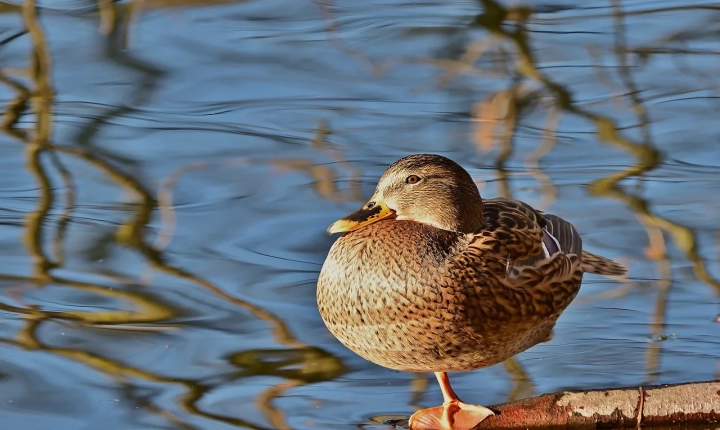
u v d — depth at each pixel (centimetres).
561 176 1176
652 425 756
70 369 855
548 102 1325
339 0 1572
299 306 963
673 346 904
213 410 811
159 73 1388
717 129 1254
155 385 844
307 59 1423
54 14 1494
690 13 1498
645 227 1081
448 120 1290
